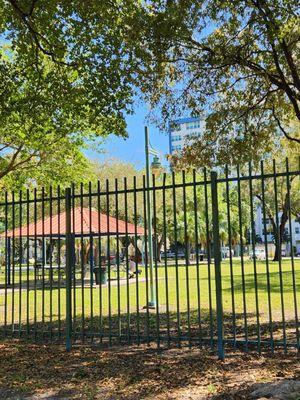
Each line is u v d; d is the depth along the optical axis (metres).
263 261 43.81
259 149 14.27
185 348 7.66
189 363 6.65
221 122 13.69
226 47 11.48
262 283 19.16
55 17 10.20
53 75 11.81
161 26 9.89
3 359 7.46
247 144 13.70
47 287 22.45
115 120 11.16
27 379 6.29
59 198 8.69
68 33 10.39
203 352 7.29
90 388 5.75
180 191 43.84
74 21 10.02
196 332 9.25
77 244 31.98
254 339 8.17
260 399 4.74
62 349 7.99
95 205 37.00
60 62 10.90
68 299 8.05
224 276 24.52
